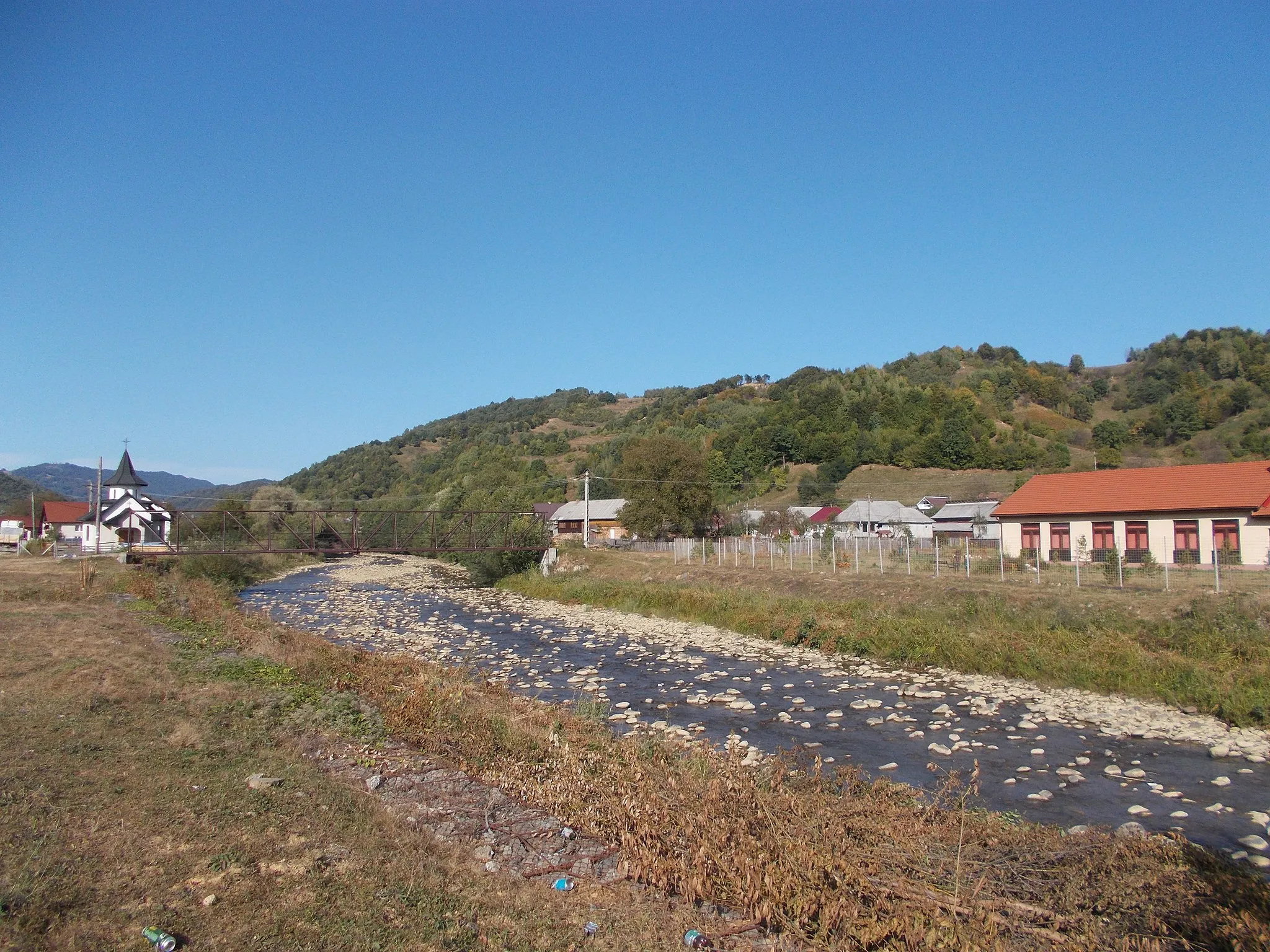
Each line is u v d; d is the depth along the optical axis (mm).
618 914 7484
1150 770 14883
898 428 116375
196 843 7891
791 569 43562
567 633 34156
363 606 45719
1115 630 23781
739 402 181250
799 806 9078
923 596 31266
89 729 11727
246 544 72688
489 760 12461
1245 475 39062
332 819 9000
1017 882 7789
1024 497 46031
